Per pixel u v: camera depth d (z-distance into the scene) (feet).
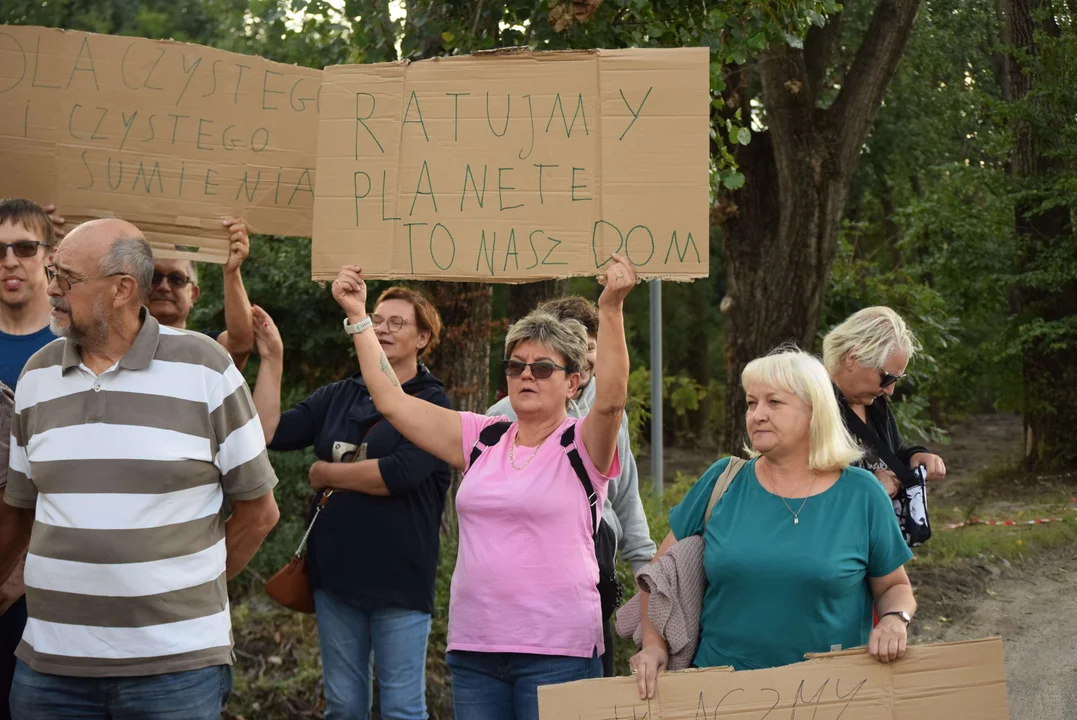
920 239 53.52
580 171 11.75
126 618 10.52
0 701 12.35
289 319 34.45
